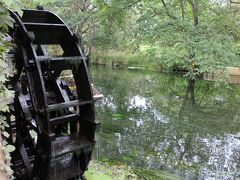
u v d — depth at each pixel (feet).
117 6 38.24
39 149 11.35
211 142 21.30
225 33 33.88
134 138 20.85
